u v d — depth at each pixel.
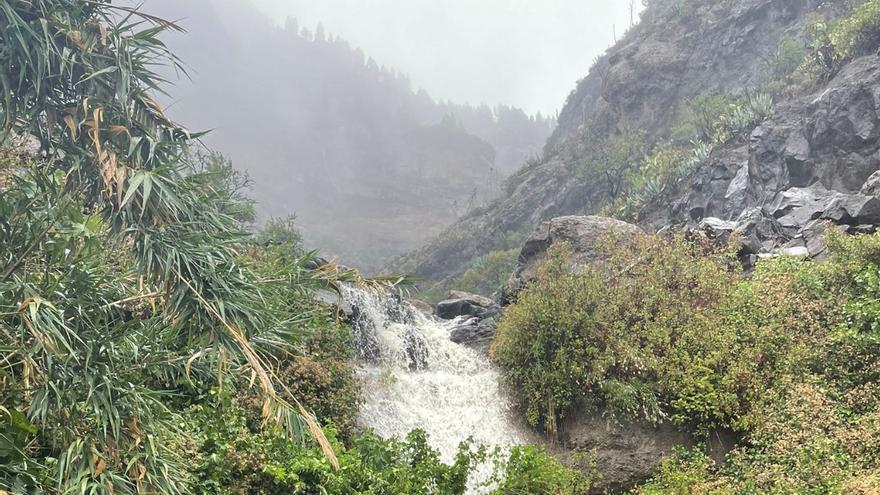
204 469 7.61
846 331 10.48
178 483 5.88
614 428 11.55
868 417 8.94
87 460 5.05
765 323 11.71
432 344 16.42
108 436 5.34
